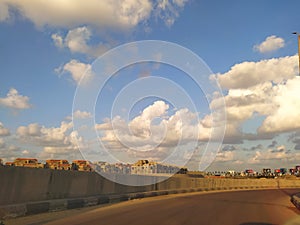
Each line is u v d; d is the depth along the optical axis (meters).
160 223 10.86
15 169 12.52
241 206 18.86
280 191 43.91
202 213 14.33
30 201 13.26
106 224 10.47
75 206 15.67
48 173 14.57
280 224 11.76
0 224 10.16
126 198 21.53
